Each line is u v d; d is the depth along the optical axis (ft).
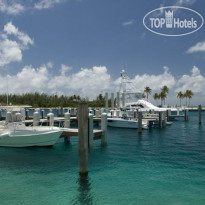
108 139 80.38
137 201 28.63
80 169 36.50
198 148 63.57
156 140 78.28
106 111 138.92
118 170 41.24
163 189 32.40
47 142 60.08
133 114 124.77
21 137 59.26
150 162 47.06
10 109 98.94
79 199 29.32
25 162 47.03
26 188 32.89
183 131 105.40
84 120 35.68
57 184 34.40
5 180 36.14
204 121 163.73
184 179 36.37
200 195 30.35
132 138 83.05
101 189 32.48
